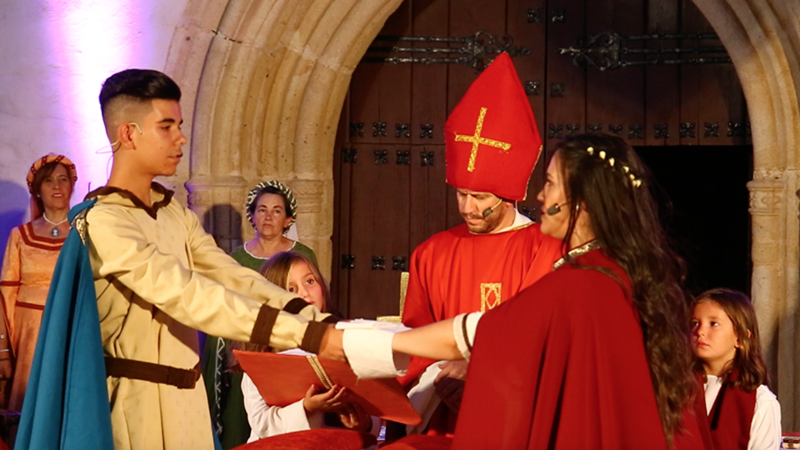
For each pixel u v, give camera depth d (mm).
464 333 1951
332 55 5098
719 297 2887
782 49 4574
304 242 5207
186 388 2334
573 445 1783
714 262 7922
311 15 4957
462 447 1837
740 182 7867
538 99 5559
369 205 5691
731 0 4617
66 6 4777
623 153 1940
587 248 1936
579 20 5512
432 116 5633
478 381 1857
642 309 1855
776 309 4742
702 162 7938
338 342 2092
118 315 2236
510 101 2562
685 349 1890
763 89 4680
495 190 2562
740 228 7867
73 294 2176
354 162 5688
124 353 2236
